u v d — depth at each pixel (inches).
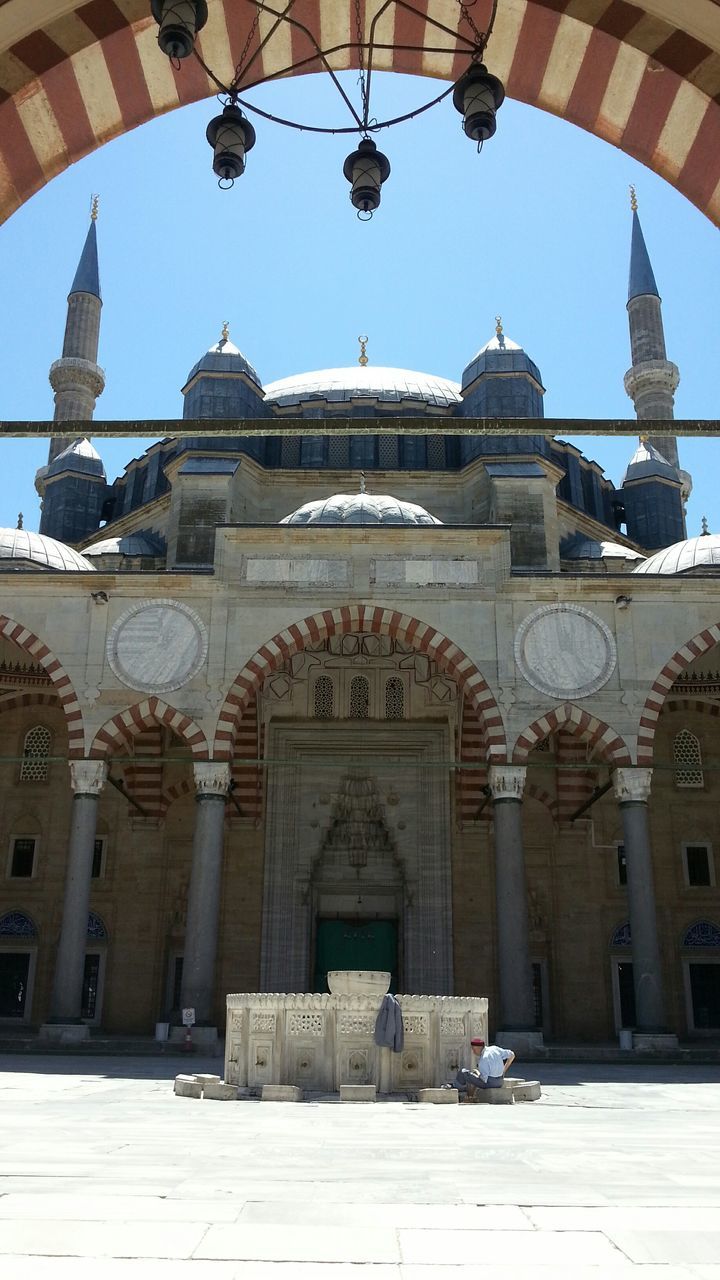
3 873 1338.6
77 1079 671.8
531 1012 1010.7
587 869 1347.2
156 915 1326.3
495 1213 204.5
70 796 1358.3
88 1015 1296.8
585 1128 398.9
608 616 1099.3
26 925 1325.0
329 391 1587.1
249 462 1433.3
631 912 1037.2
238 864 1336.1
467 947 1315.2
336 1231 185.9
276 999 561.6
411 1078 557.6
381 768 1378.0
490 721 1071.6
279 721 1369.3
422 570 1108.5
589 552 1469.0
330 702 1378.0
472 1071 552.4
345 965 1322.6
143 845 1349.7
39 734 1382.9
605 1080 754.2
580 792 1359.5
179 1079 558.6
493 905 1326.3
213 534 1343.5
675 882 1332.4
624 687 1080.8
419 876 1333.7
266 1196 222.1
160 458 1600.6
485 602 1101.1
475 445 1465.3
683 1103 543.5
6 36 342.3
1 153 370.9
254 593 1103.6
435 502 1467.8
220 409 1453.0
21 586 1109.7
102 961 1315.2
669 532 1683.1
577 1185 244.8
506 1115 457.1
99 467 1728.6
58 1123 390.9
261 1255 167.6
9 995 1307.8
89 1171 257.0
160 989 1304.1
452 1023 572.1
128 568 1432.1
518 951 1018.1
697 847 1348.4
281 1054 553.9
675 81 362.6
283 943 1306.6
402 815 1359.5
